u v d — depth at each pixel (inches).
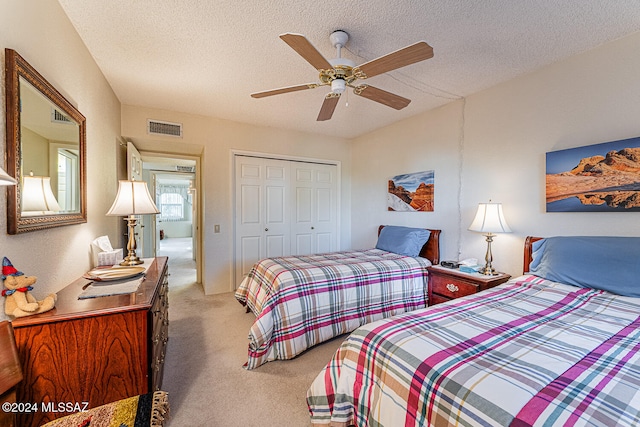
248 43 81.0
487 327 50.6
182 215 492.4
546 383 34.1
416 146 140.8
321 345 97.1
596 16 68.0
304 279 93.7
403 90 111.0
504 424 29.7
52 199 58.4
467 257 116.6
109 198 107.1
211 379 77.2
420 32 74.9
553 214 89.8
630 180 73.4
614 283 66.9
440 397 36.2
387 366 44.6
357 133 177.0
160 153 165.6
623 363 38.5
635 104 73.9
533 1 63.2
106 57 88.0
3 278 43.8
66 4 64.6
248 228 161.0
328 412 54.8
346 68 70.1
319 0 63.7
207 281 150.6
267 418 63.1
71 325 46.8
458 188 120.4
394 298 108.8
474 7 65.4
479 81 103.4
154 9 66.8
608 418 28.5
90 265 80.2
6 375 36.0
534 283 78.0
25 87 48.6
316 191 181.8
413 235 130.7
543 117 92.5
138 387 51.2
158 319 65.2
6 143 44.1
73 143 69.1
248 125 157.9
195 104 129.3
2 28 44.1
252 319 119.1
